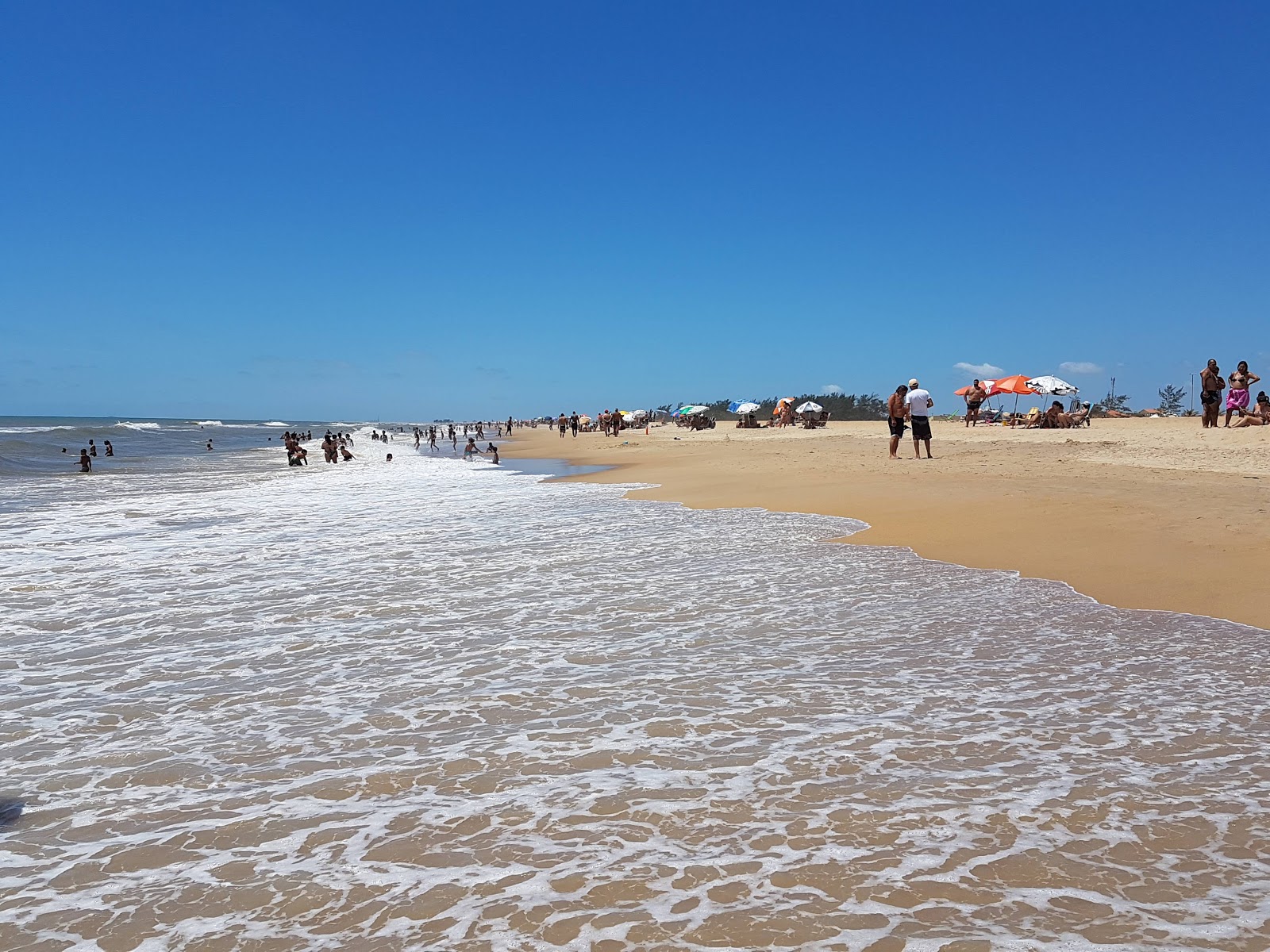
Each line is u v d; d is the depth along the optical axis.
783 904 2.74
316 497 19.67
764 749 4.06
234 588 8.44
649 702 4.79
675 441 50.06
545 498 17.77
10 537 12.74
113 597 8.06
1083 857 3.01
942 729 4.29
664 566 9.11
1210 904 2.70
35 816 3.51
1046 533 9.89
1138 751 3.95
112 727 4.56
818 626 6.47
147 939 2.63
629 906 2.75
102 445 64.56
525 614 7.04
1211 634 6.03
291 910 2.78
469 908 2.76
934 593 7.55
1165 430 30.30
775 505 14.31
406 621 6.88
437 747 4.17
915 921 2.63
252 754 4.14
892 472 18.30
